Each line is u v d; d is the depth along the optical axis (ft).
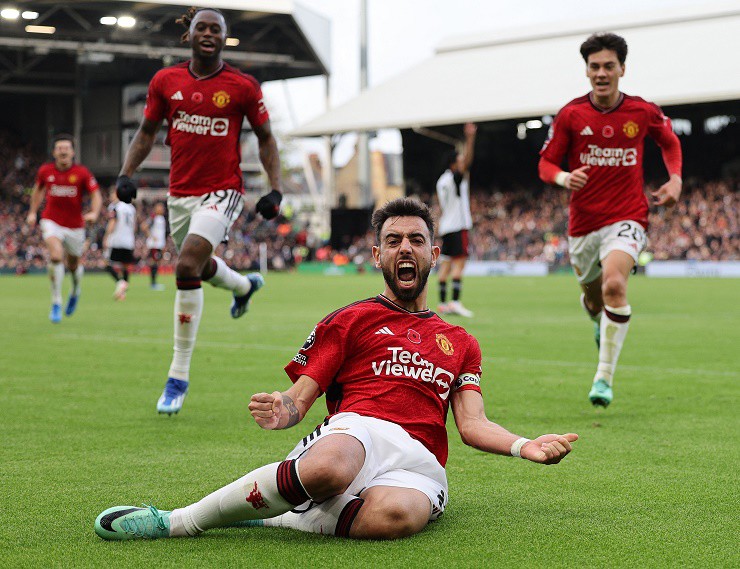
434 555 10.04
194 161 20.66
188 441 16.72
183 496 12.78
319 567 9.63
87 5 127.54
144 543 10.52
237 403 20.98
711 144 134.72
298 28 138.00
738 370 26.71
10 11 124.57
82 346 32.45
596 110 21.89
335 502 10.58
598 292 23.86
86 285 85.10
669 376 25.50
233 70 20.74
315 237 151.33
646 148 137.69
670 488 13.38
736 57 119.85
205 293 71.15
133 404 20.71
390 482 10.72
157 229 76.23
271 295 67.00
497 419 19.11
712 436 17.31
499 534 10.91
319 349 11.35
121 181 20.59
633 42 130.93
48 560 9.95
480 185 149.38
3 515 11.78
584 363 28.25
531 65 135.54
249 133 146.20
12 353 30.27
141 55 135.03
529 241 136.05
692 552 10.33
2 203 145.38
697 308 53.26
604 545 10.56
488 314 48.65
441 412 11.42
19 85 146.30
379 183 259.19
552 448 10.25
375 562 9.79
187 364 19.80
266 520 11.15
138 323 42.19
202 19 20.15
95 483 13.51
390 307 11.62
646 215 22.08
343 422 10.80
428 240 11.68
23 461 14.98
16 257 134.72
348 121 137.39
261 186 155.84
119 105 146.61
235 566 9.68
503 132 146.82
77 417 19.06
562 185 21.18
